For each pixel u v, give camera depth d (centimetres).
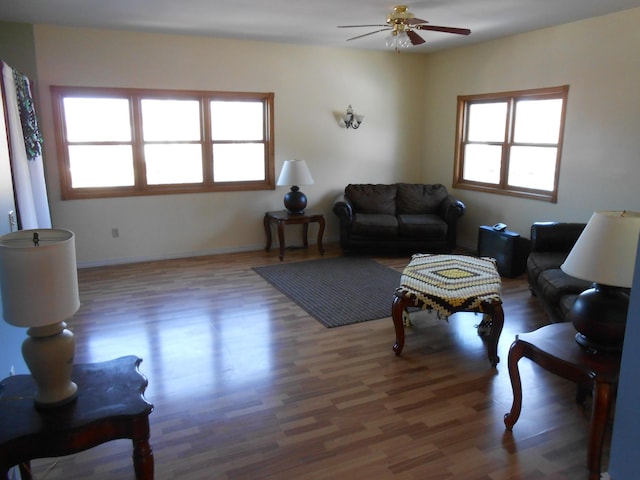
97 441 161
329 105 643
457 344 352
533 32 524
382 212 633
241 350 338
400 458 225
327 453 228
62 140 520
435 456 226
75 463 221
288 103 619
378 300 439
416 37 412
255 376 302
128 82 537
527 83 539
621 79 441
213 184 602
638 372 121
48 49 499
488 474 214
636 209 439
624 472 127
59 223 533
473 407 269
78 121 530
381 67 666
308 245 662
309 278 506
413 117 705
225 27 507
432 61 680
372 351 339
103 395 173
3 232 223
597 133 468
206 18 467
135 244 573
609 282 206
